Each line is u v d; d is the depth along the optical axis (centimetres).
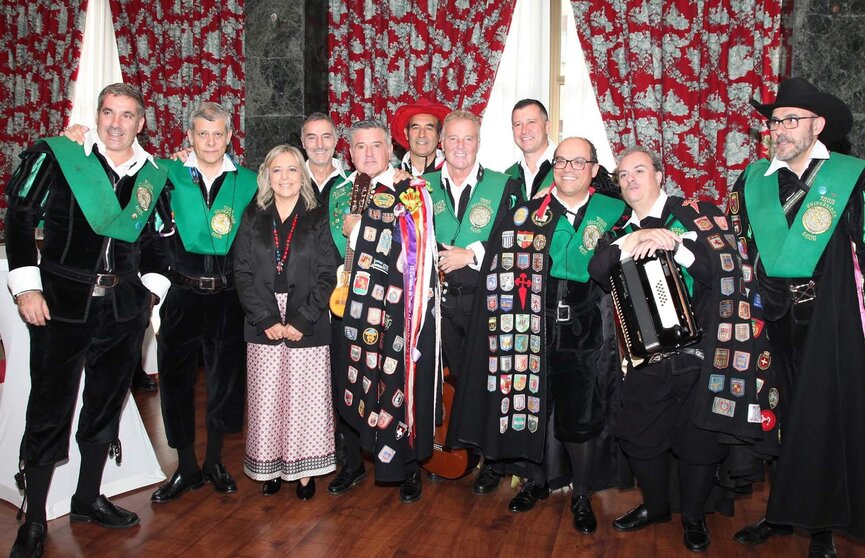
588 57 488
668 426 268
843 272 252
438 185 325
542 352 288
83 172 260
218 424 316
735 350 255
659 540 279
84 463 284
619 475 304
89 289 264
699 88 474
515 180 321
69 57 600
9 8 609
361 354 297
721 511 300
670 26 473
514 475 328
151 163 282
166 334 301
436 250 302
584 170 283
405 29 519
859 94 432
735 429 254
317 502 310
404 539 278
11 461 307
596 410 289
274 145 549
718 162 473
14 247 252
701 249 260
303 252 297
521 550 270
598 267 269
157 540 274
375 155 307
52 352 260
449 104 513
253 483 330
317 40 534
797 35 442
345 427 326
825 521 251
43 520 263
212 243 301
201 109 297
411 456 298
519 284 293
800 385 252
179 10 570
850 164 253
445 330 324
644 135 478
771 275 257
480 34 506
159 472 331
